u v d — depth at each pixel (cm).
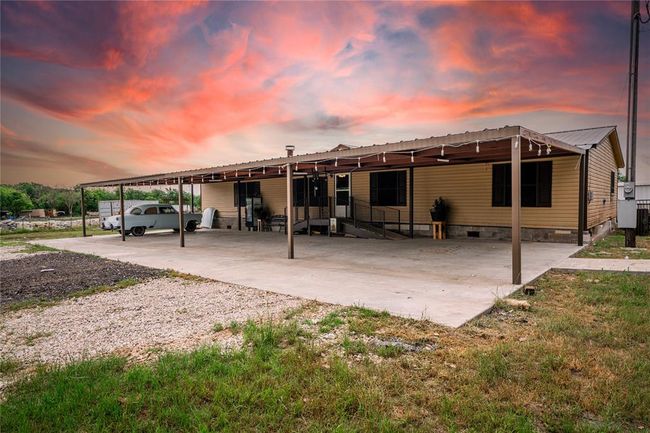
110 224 1673
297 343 359
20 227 2477
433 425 224
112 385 275
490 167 1220
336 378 278
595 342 348
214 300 558
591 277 642
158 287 664
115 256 1070
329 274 722
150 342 389
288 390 261
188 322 455
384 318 431
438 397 252
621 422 222
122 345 384
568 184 1085
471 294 535
